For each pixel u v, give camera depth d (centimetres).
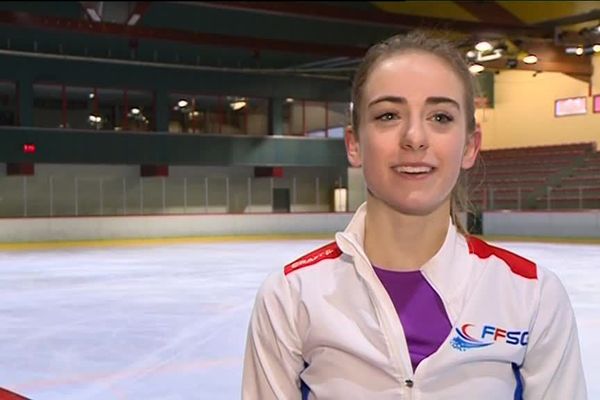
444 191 139
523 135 2936
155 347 645
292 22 3003
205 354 612
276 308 151
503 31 2364
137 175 2798
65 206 2666
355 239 144
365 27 3048
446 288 141
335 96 3097
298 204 3091
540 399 146
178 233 2286
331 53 2656
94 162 2644
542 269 149
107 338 694
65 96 2667
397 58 141
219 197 2933
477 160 157
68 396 480
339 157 3072
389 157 138
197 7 2850
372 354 139
